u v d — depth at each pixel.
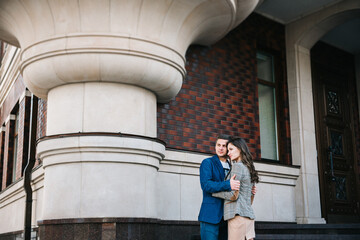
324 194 9.23
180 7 5.89
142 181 5.64
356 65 10.74
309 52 9.30
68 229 5.29
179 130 7.07
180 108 7.18
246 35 8.50
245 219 4.07
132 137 5.56
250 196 4.18
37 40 5.68
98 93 5.68
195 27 6.47
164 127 6.91
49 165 5.69
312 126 8.91
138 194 5.55
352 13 8.46
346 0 8.38
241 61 8.29
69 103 5.72
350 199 9.76
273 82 9.05
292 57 9.06
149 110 6.03
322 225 6.55
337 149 9.85
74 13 5.49
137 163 5.62
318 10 8.74
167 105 7.02
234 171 4.14
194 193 6.89
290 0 8.45
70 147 5.43
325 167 9.43
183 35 6.23
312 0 8.48
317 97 9.75
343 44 10.30
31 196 7.52
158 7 5.69
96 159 5.44
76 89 5.73
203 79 7.60
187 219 6.70
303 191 8.40
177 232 6.55
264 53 9.04
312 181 8.55
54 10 5.54
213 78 7.75
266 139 8.63
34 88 6.07
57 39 5.51
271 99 8.94
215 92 7.71
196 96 7.43
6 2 5.88
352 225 6.32
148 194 5.70
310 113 8.94
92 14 5.48
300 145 8.63
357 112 10.52
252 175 4.20
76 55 5.45
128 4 5.53
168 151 6.61
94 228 5.22
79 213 5.32
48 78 5.71
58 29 5.56
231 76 8.05
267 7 8.67
